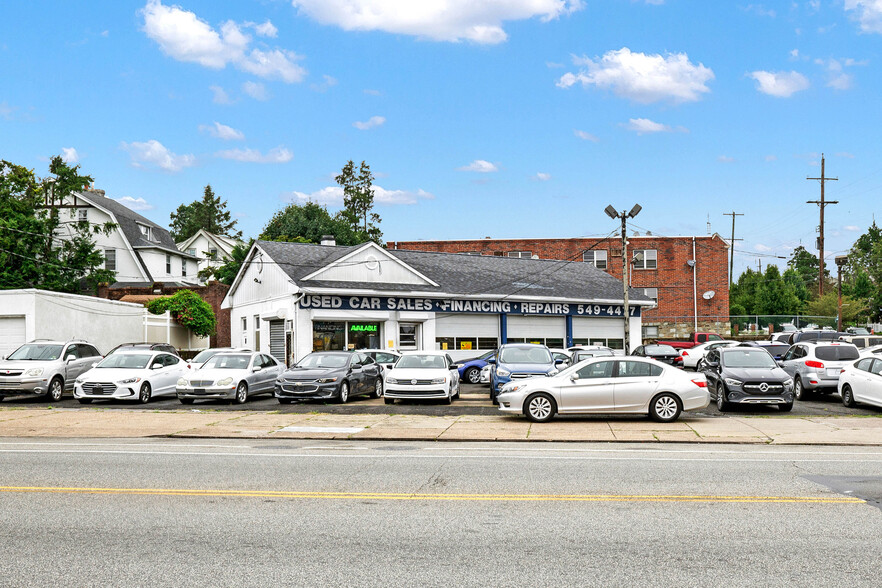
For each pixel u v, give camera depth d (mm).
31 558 5965
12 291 28656
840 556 6000
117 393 21203
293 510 7684
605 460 11156
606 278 41406
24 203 45156
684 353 35406
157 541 6477
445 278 35594
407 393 20906
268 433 14953
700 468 10344
